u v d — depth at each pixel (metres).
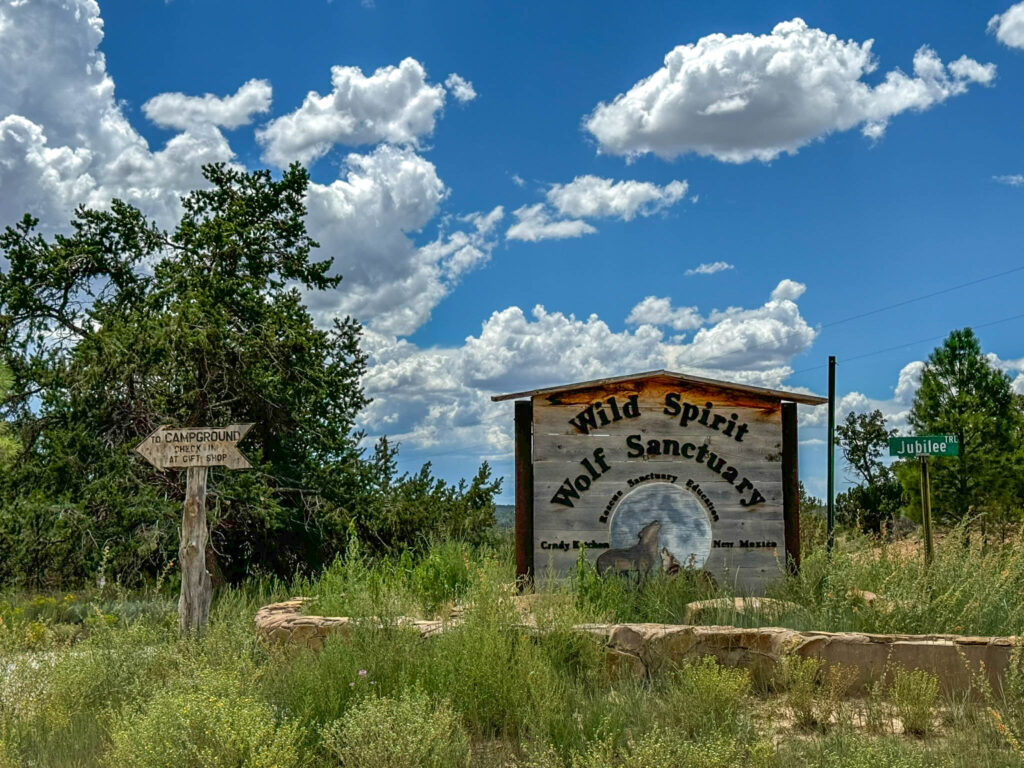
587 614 8.70
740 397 11.38
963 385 27.61
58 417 18.94
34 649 8.73
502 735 6.55
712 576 10.99
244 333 20.78
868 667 7.47
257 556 20.80
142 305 20.89
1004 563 9.39
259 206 22.67
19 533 17.67
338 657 7.04
